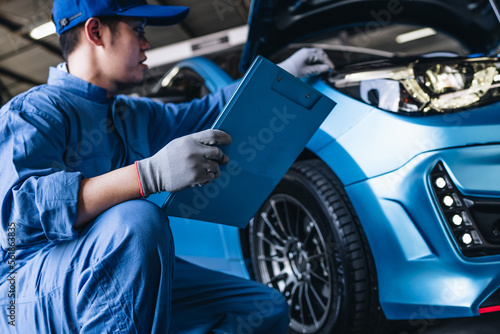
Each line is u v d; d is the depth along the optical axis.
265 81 0.76
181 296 0.91
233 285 1.00
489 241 1.13
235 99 0.76
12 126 0.80
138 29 0.98
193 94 2.20
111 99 1.02
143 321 0.73
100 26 0.93
